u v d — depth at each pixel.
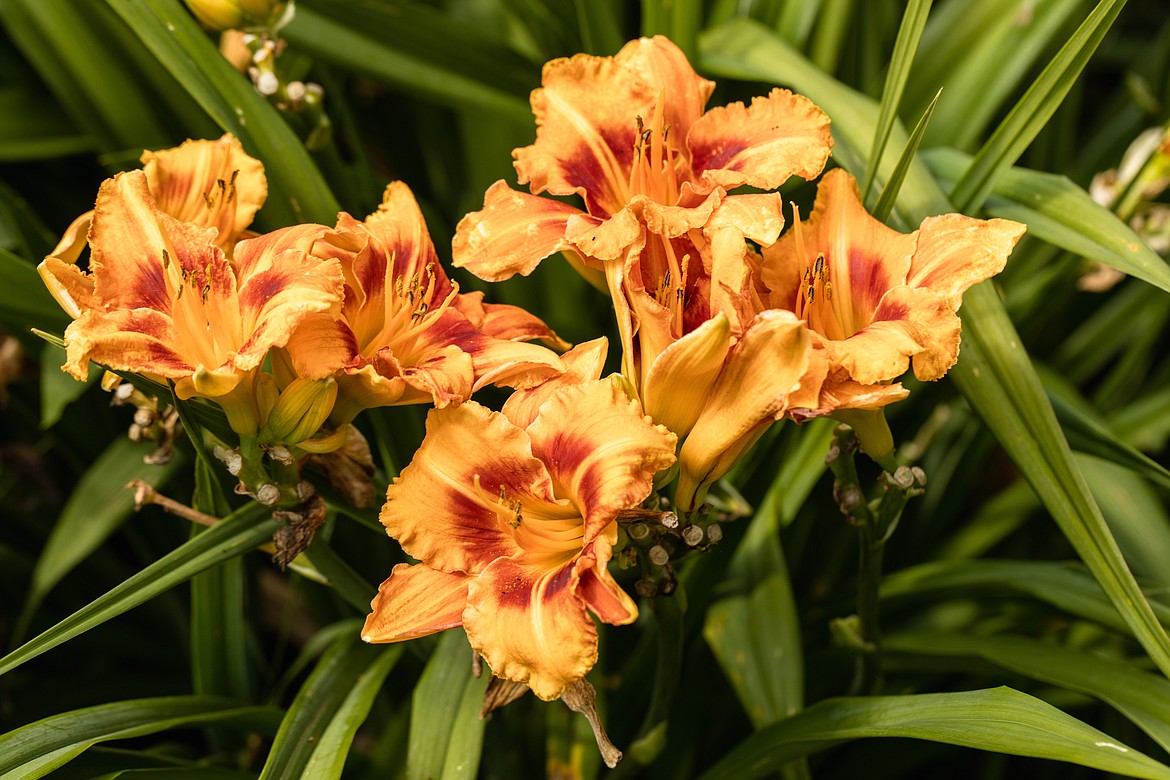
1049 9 1.21
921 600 1.16
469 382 0.98
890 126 1.03
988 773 1.20
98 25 1.17
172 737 1.31
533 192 1.04
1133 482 1.24
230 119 1.08
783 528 1.18
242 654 1.13
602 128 1.04
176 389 0.95
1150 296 1.29
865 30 1.30
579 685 0.97
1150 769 0.94
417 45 1.19
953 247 0.98
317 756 1.02
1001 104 1.22
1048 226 1.06
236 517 1.02
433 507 0.97
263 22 1.09
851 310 1.00
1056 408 1.10
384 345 1.00
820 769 1.21
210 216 1.03
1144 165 1.16
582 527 0.98
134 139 1.19
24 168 1.32
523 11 1.25
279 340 0.94
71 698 1.27
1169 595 1.13
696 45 1.16
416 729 1.05
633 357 0.98
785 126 1.02
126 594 0.98
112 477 1.20
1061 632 1.24
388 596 0.97
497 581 0.96
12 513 1.28
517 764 1.15
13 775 0.99
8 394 1.25
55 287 0.96
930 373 0.96
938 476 1.29
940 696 1.00
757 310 0.98
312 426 0.97
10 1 1.17
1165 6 1.75
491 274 1.01
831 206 1.00
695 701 1.17
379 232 1.01
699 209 0.99
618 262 0.98
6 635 1.28
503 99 1.20
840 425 1.01
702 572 1.10
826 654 1.17
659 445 0.95
